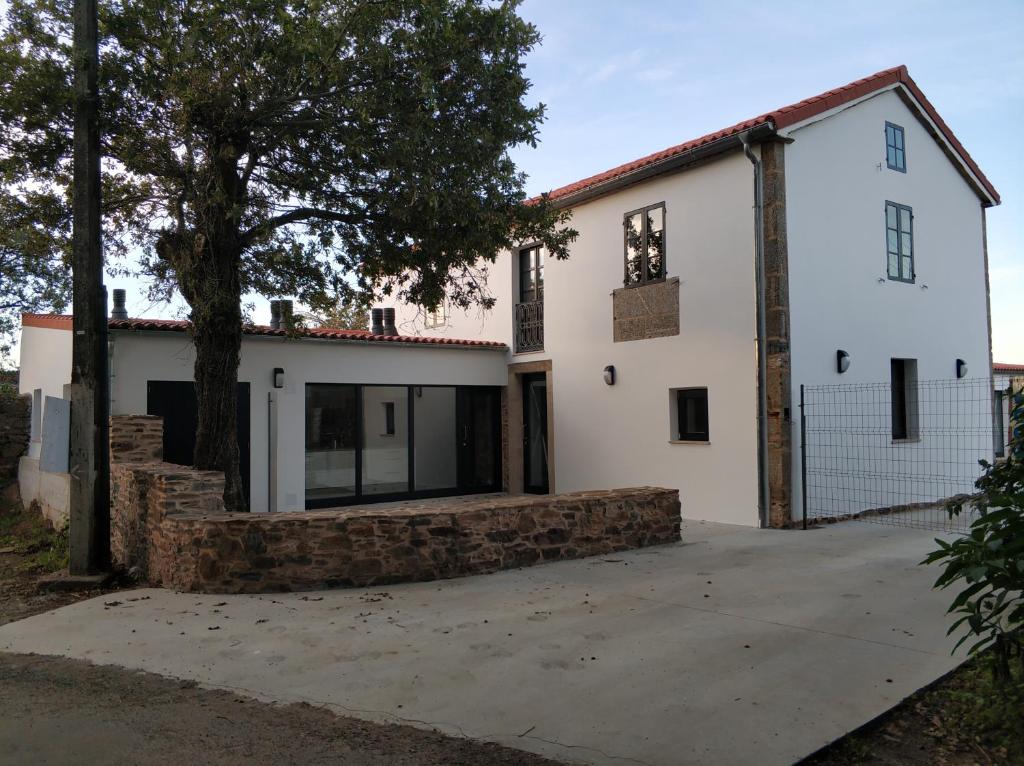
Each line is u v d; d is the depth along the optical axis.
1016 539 3.54
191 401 11.55
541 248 15.03
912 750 3.97
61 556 9.73
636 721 4.24
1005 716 4.12
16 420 16.53
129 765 3.73
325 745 3.97
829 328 11.34
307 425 13.22
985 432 14.21
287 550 7.25
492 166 9.04
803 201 11.12
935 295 13.41
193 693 4.74
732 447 11.20
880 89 12.43
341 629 6.00
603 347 13.46
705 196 11.64
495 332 15.95
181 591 7.31
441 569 7.70
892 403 12.52
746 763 3.74
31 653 5.59
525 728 4.17
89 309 7.89
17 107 8.32
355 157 8.93
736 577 7.70
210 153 8.67
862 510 11.65
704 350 11.62
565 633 5.85
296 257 10.12
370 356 13.75
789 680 4.83
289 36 7.82
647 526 9.44
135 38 8.17
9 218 9.64
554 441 14.48
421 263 9.91
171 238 9.39
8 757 3.81
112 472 9.83
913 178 13.16
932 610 6.42
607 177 13.13
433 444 14.95
